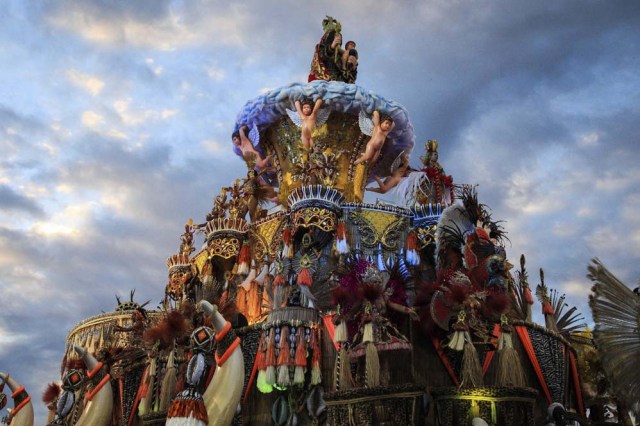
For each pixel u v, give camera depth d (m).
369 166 17.61
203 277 15.42
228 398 10.17
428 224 14.50
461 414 9.41
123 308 17.69
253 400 11.83
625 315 9.87
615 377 9.70
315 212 14.29
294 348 11.26
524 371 11.36
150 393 12.66
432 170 15.80
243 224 15.81
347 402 9.78
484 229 12.95
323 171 15.00
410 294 11.87
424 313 11.02
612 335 9.86
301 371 11.07
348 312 10.75
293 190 15.86
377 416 9.52
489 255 12.24
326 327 11.67
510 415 9.39
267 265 15.05
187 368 9.98
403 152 18.25
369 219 14.75
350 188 16.94
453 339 10.12
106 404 13.21
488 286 11.43
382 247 14.52
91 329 17.39
